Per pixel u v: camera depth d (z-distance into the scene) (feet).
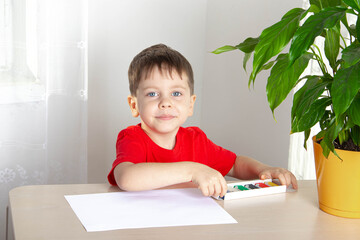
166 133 3.96
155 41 7.82
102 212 2.87
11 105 6.35
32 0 6.23
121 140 3.95
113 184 3.60
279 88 2.84
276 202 3.19
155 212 2.90
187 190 3.35
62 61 6.58
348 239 2.64
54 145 6.75
